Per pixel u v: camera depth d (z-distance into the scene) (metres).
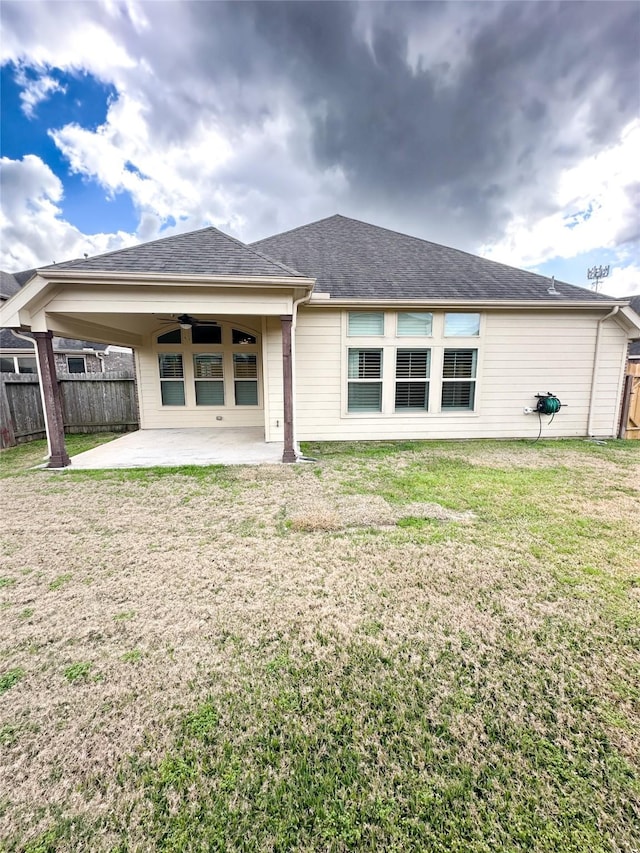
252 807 1.41
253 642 2.24
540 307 7.83
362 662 2.09
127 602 2.62
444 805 1.41
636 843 1.29
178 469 5.91
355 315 7.71
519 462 6.31
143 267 5.57
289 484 5.16
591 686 1.92
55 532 3.73
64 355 17.53
